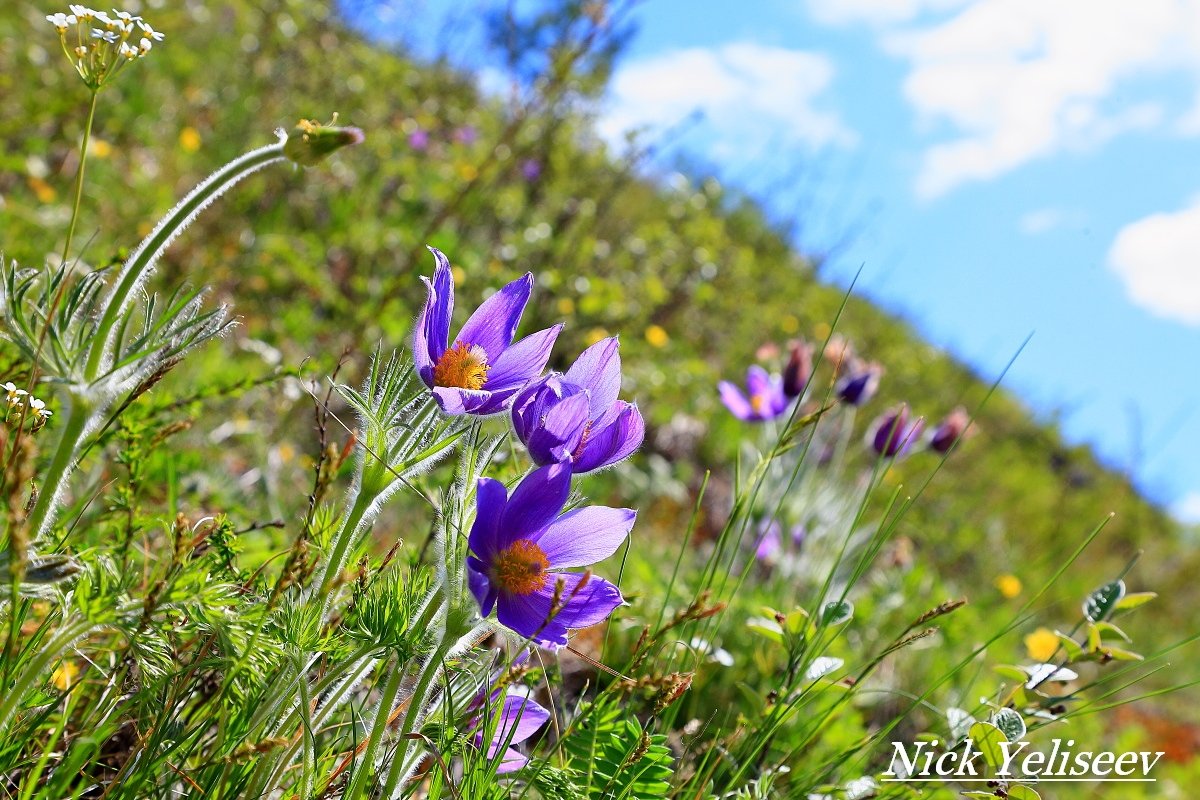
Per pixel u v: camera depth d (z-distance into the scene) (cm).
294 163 45
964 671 117
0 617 50
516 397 48
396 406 47
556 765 58
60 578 42
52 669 50
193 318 45
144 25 49
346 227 159
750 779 67
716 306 247
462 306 150
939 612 63
